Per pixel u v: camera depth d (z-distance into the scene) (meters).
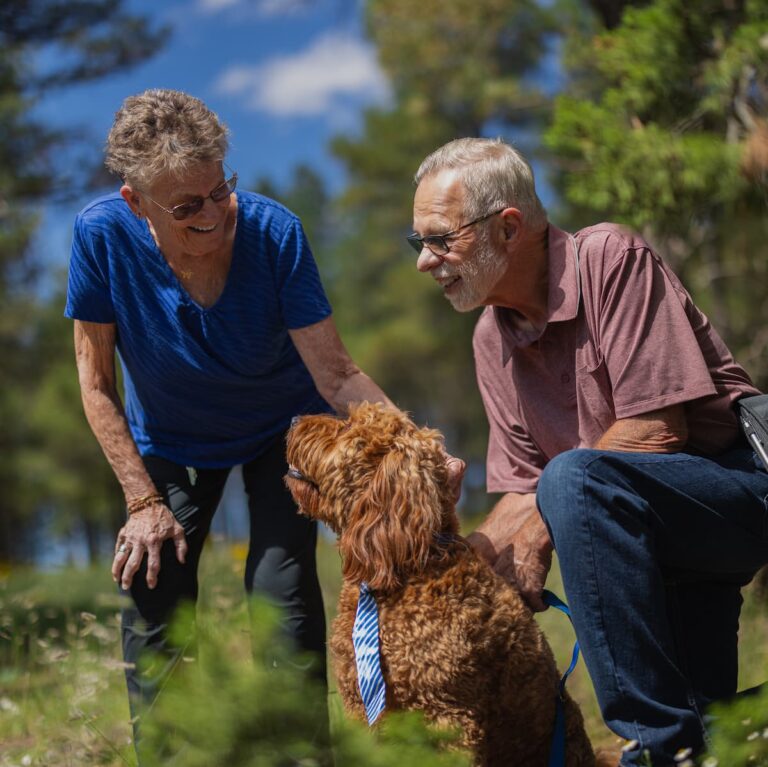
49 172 13.30
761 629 4.66
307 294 3.39
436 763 2.43
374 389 3.42
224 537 7.22
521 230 3.15
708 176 4.36
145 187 3.10
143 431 3.61
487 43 10.10
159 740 2.33
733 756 2.51
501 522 3.39
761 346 6.10
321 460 2.99
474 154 3.16
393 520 2.83
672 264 5.93
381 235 24.36
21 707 3.89
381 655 2.83
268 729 2.11
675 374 2.99
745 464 3.04
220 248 3.30
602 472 2.85
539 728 2.96
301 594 3.35
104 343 3.45
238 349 3.38
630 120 4.75
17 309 15.44
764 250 7.89
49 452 21.91
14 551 27.42
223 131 3.15
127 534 3.35
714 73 4.46
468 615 2.81
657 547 2.99
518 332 3.30
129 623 3.33
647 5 5.33
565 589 2.87
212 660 2.18
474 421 28.83
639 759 2.76
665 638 2.84
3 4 13.08
